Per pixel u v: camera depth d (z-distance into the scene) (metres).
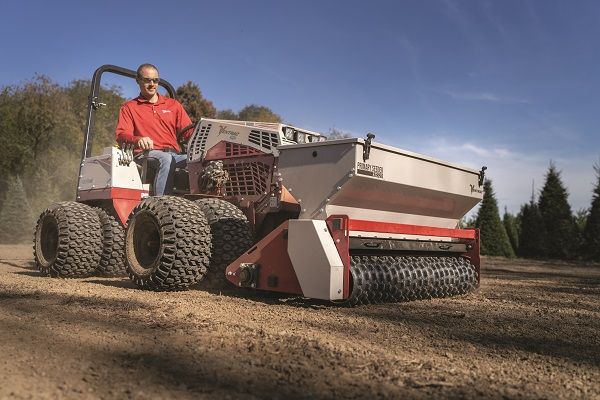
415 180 4.48
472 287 5.30
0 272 6.27
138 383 1.95
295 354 2.40
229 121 5.04
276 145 4.58
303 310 3.76
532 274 10.45
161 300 3.85
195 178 5.19
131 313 3.25
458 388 2.07
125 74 6.71
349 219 3.83
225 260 4.41
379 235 4.22
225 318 3.21
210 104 29.39
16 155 21.62
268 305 3.90
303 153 4.16
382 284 4.10
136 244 4.56
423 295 4.68
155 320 3.03
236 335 2.70
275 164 4.54
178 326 2.87
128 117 5.97
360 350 2.56
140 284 4.42
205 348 2.44
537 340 3.16
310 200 4.10
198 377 2.04
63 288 4.49
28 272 6.35
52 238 5.69
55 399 1.78
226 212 4.52
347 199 4.07
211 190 4.99
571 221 22.72
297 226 3.88
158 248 4.42
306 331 2.97
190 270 4.25
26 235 16.80
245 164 4.77
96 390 1.87
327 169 4.01
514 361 2.61
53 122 23.67
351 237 3.97
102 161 5.79
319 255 3.76
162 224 4.25
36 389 1.86
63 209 5.58
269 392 1.91
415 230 4.58
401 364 2.36
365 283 3.94
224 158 4.93
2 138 21.48
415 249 4.71
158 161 5.61
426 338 3.03
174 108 6.27
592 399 2.05
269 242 4.11
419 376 2.20
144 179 5.68
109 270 5.73
